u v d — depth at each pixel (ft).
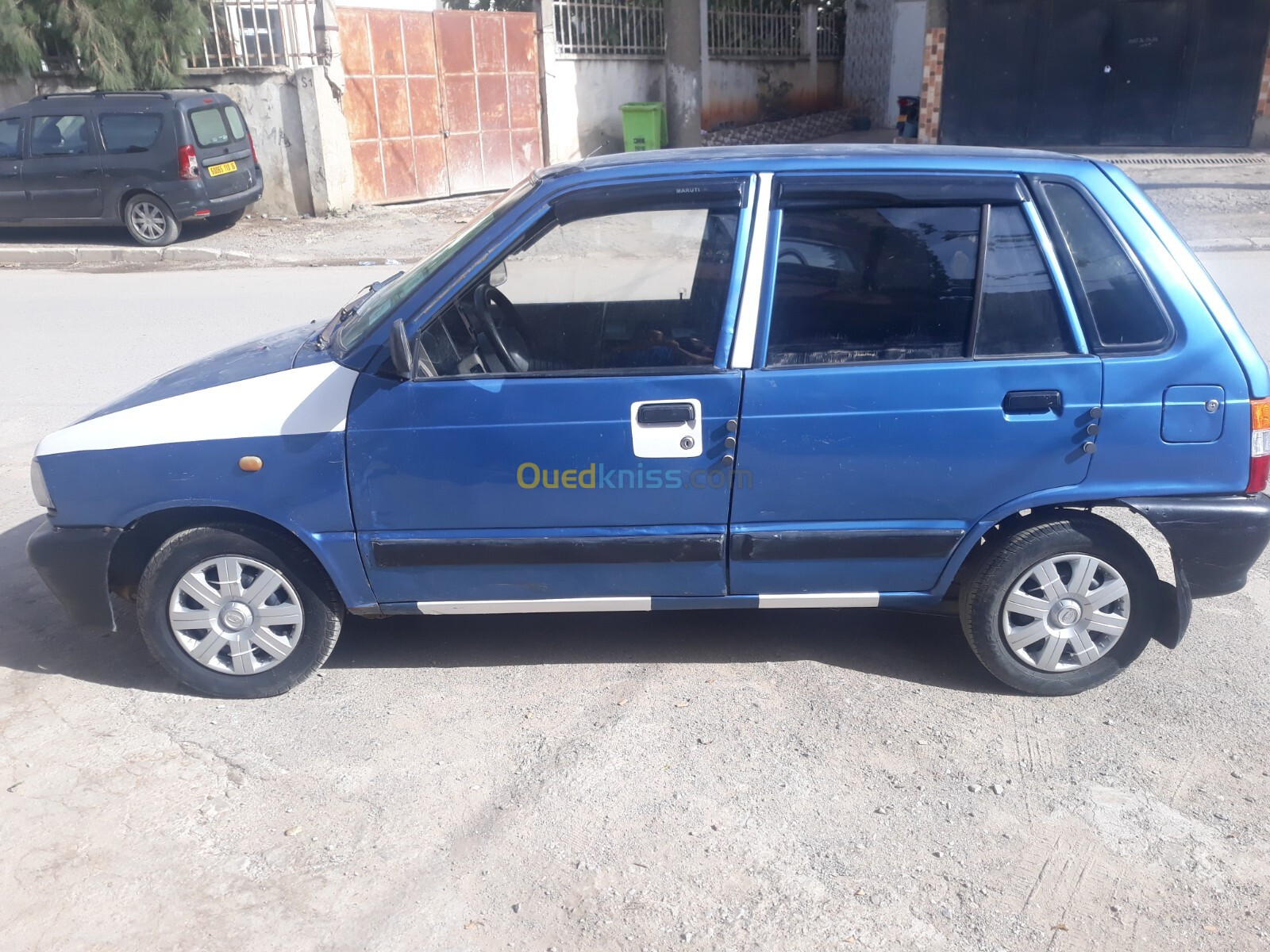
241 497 12.21
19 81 49.83
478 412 11.92
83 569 12.67
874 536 12.21
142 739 12.27
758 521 12.25
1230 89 58.49
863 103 81.76
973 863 10.13
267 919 9.55
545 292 12.26
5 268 43.68
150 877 10.07
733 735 12.20
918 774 11.46
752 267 11.82
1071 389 11.80
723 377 11.82
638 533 12.27
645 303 12.28
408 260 43.32
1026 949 9.11
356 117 52.06
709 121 68.95
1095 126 60.85
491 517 12.26
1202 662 13.60
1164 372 11.80
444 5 68.33
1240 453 11.98
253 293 37.04
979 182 11.75
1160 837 10.44
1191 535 12.13
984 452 11.92
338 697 13.15
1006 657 12.72
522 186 13.46
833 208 11.80
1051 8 58.80
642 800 11.10
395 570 12.48
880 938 9.23
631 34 63.10
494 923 9.48
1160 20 58.03
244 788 11.38
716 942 9.21
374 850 10.41
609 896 9.76
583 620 14.99
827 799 11.07
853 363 11.86
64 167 44.73
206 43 49.49
